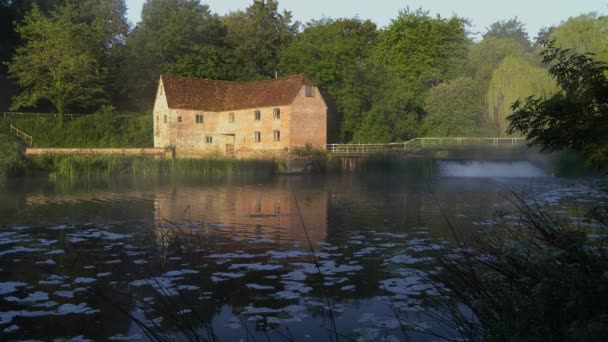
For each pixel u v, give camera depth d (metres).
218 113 57.88
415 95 60.84
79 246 11.97
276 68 69.62
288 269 9.70
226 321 7.02
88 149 43.22
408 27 63.84
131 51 66.00
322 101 52.78
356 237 12.93
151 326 6.91
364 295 8.03
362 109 59.28
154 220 16.06
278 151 50.47
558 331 4.13
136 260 10.51
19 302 7.88
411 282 8.66
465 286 6.08
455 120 53.22
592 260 4.95
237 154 55.81
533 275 4.90
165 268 9.85
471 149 42.41
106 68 60.91
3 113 56.72
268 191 25.70
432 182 31.45
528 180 31.70
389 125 56.28
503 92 47.81
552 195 22.27
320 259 10.47
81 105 61.00
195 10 68.44
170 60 66.56
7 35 64.19
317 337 6.39
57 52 54.81
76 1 68.06
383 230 13.98
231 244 12.12
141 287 8.61
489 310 4.95
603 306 4.07
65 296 8.18
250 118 54.38
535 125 6.69
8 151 36.41
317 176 37.03
